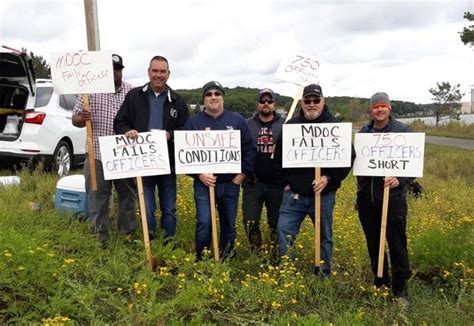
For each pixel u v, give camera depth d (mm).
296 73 6391
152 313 4145
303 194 5375
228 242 5840
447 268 5773
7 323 3934
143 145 5441
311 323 4148
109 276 4863
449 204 8922
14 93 9758
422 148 4980
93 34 6730
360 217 5324
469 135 36000
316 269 5344
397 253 5070
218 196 5680
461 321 4602
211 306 4641
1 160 9508
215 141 5523
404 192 5133
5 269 4129
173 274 5305
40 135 9531
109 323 4059
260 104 6156
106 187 5918
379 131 5168
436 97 46844
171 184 5945
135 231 6129
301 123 5262
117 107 6008
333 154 5207
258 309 4695
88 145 5668
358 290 5254
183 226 6645
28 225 6000
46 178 8984
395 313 4684
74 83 5527
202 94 5680
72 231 6062
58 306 4129
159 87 5664
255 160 6164
